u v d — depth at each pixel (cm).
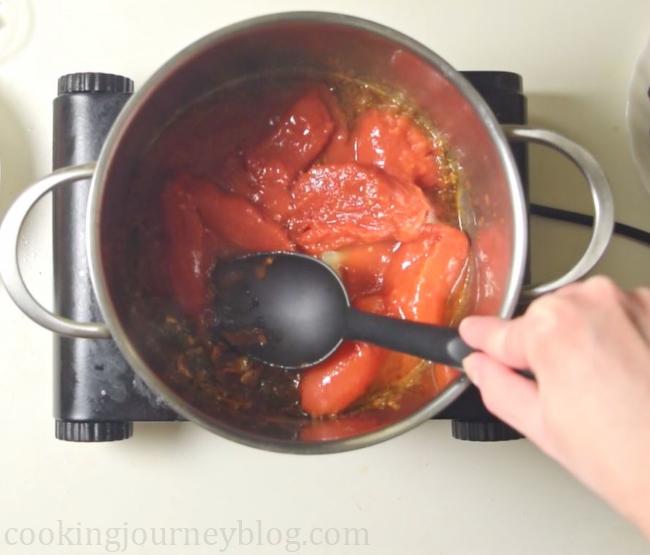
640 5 72
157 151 62
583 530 71
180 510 70
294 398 62
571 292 42
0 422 70
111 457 70
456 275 63
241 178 64
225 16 71
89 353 63
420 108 64
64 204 63
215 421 52
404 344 55
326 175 64
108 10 71
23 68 71
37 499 69
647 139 70
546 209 70
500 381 44
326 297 60
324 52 60
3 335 70
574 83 72
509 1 72
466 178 64
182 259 62
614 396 38
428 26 72
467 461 71
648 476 37
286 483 70
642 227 71
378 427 53
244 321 62
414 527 70
